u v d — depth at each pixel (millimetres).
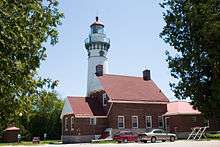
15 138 59188
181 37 18328
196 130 53438
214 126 56531
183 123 56156
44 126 70000
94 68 71125
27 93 9672
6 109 9227
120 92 56531
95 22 72000
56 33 10227
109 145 37375
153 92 60000
